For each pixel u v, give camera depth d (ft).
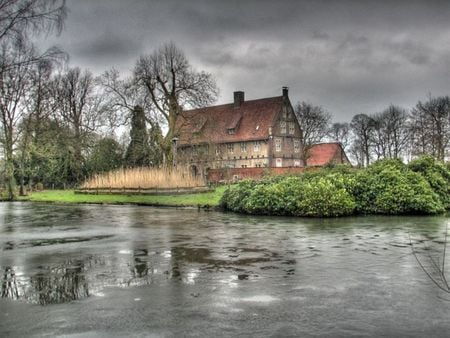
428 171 67.62
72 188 188.24
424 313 18.45
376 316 18.12
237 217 60.90
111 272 26.55
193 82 155.02
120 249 35.06
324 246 34.94
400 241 36.83
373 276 24.76
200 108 161.17
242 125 260.21
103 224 55.42
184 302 20.21
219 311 18.88
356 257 30.22
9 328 17.08
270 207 63.10
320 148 281.74
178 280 24.38
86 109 198.70
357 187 63.05
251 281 23.95
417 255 30.60
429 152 186.29
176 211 75.05
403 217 56.70
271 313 18.57
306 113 257.96
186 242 38.19
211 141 175.22
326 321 17.56
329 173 70.95
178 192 113.70
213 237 41.11
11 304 20.26
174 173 120.47
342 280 23.97
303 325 17.13
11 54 32.81
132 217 64.90
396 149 262.06
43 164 175.52
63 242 39.83
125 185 122.83
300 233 42.83
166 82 158.10
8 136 131.34
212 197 98.32
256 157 248.73
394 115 263.29
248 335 16.16
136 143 181.78
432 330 16.55
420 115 201.87
